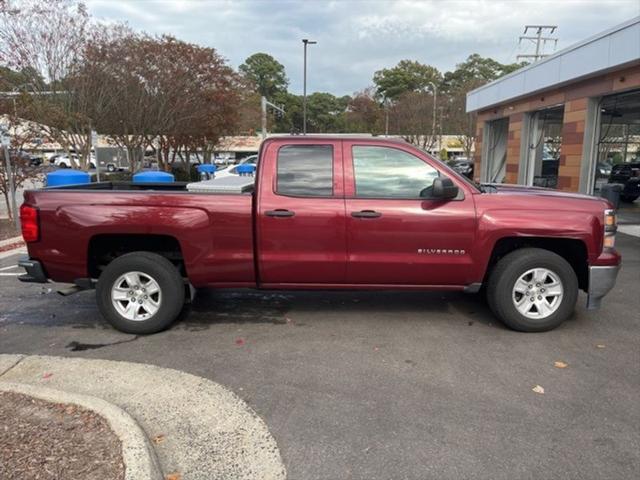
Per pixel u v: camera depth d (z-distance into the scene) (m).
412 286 5.11
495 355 4.54
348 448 3.14
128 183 6.42
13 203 11.60
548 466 2.96
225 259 4.99
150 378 4.03
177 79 18.56
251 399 3.74
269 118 55.75
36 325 5.41
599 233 4.94
